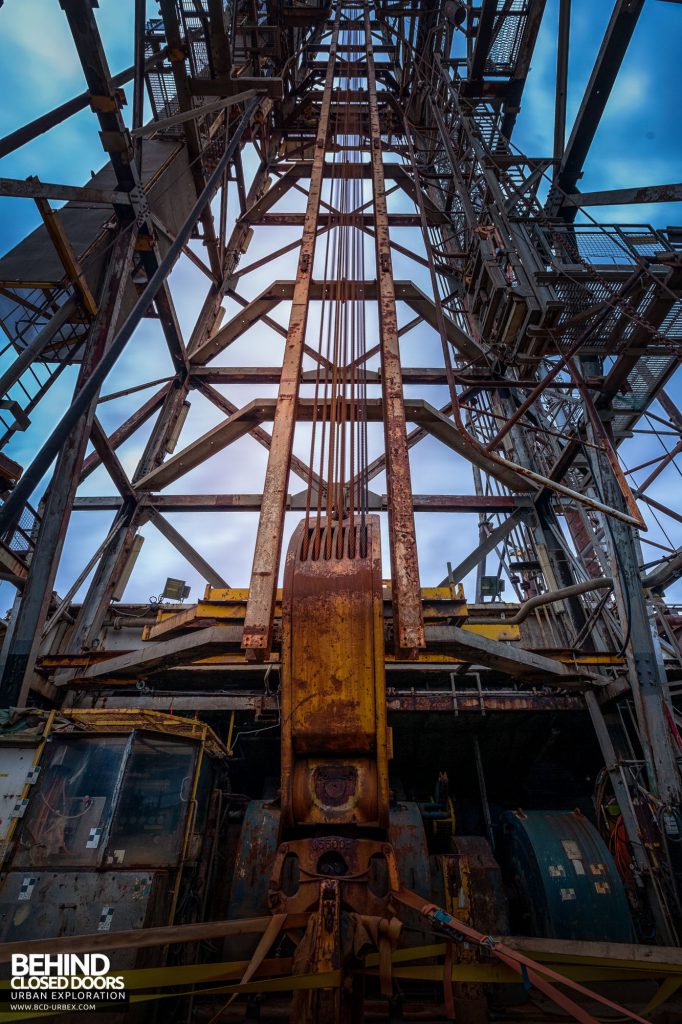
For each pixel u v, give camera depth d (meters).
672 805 8.24
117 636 12.09
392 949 3.04
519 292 9.66
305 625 3.78
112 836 6.52
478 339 15.05
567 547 12.91
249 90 12.05
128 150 9.29
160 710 10.80
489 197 11.67
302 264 7.16
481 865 8.06
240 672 11.42
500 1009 7.13
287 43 20.33
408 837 8.14
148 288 5.65
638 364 10.55
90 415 9.15
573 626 12.04
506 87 13.48
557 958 3.36
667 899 7.95
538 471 13.80
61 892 6.13
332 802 3.59
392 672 11.77
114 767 6.97
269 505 4.52
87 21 7.78
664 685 8.96
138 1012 5.88
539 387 8.45
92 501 13.47
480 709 11.01
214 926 3.04
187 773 7.39
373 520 4.43
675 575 11.85
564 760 12.76
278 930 3.12
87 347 8.99
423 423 13.84
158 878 6.38
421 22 19.52
